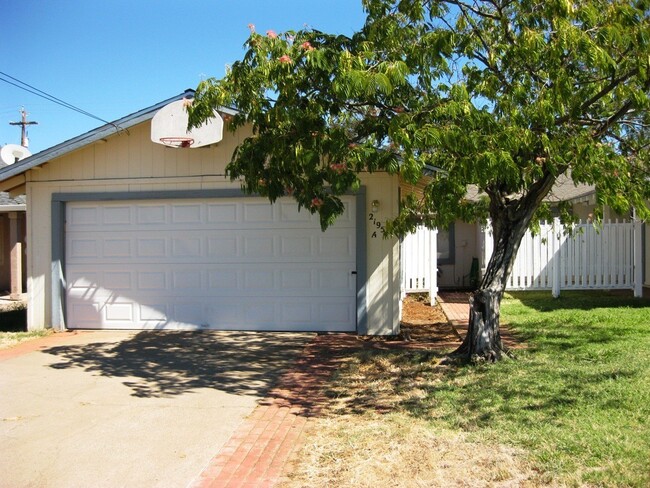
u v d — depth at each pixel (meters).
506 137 6.31
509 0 7.58
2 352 9.39
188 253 11.07
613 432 5.02
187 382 7.54
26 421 6.08
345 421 5.85
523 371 7.04
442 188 6.50
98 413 6.32
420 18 7.63
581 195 15.66
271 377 7.71
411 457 4.83
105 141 11.16
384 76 6.08
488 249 15.61
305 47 6.50
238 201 10.92
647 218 7.36
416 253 14.36
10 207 16.22
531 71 7.54
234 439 5.51
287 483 4.54
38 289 11.33
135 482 4.65
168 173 11.02
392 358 8.23
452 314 12.47
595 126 7.66
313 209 6.92
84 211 11.34
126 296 11.21
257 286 10.88
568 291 15.46
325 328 10.71
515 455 4.72
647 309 11.41
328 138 6.59
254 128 7.12
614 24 6.65
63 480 4.70
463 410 5.83
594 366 7.13
